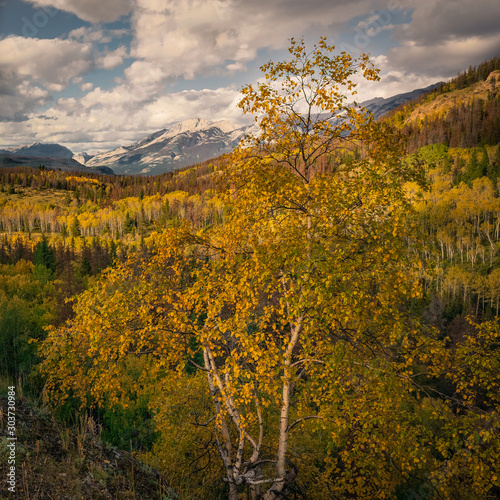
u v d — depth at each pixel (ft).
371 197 26.53
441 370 31.65
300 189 28.48
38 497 17.72
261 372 25.94
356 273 25.39
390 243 25.62
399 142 28.58
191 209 604.08
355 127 29.35
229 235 31.07
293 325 30.04
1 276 236.63
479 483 27.20
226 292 29.71
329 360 25.62
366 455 31.30
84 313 31.96
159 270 35.17
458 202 362.33
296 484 37.78
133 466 26.94
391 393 28.32
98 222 632.79
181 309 33.12
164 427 46.39
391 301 26.86
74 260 377.91
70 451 23.58
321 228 27.43
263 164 31.04
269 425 45.60
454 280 248.32
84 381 32.86
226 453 32.96
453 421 28.78
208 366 34.91
